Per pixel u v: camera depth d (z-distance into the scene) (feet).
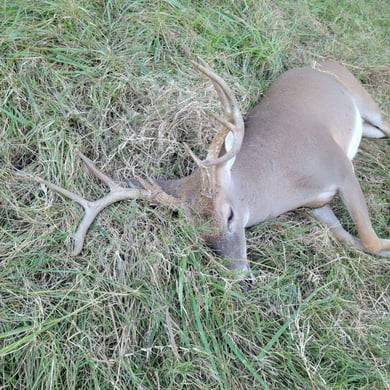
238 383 5.69
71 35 7.50
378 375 5.92
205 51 7.96
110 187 6.48
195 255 6.17
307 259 6.79
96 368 5.57
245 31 8.49
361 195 6.98
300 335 6.00
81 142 6.88
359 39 9.55
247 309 6.10
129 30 7.83
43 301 5.86
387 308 6.63
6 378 5.55
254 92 8.04
